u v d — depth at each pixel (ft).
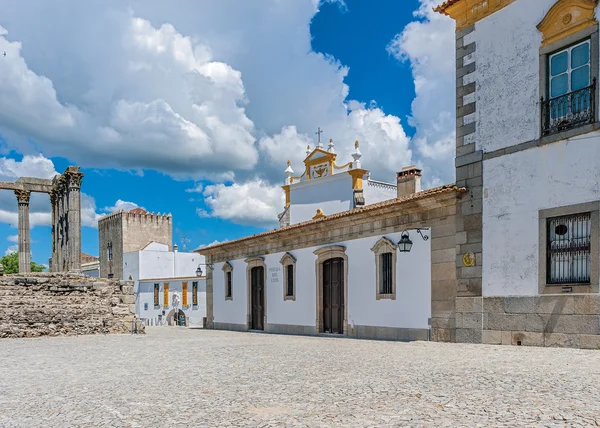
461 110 49.03
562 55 41.37
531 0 43.42
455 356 34.40
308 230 70.18
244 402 21.18
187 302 160.35
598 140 38.04
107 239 215.31
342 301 64.85
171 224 217.15
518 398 19.56
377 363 31.94
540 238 41.37
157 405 21.36
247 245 86.33
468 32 48.91
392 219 56.39
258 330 82.94
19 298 74.23
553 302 39.81
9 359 42.63
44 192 128.67
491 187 45.55
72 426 18.42
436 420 16.99
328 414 18.47
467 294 46.98
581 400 18.80
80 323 77.71
